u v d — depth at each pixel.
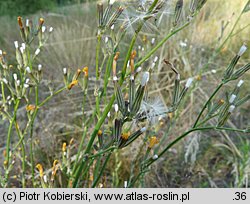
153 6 1.32
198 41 4.07
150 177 2.86
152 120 1.30
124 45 4.10
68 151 1.69
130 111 1.23
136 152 2.79
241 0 4.30
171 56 3.99
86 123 1.72
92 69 3.99
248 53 3.97
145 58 1.46
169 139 3.12
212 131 3.29
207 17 4.55
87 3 5.71
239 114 3.44
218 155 3.17
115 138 1.32
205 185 2.82
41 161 2.92
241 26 4.16
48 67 4.01
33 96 3.68
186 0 3.66
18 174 2.60
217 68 3.77
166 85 3.73
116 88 1.23
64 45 4.26
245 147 2.72
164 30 3.83
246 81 3.63
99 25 1.49
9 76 1.65
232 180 2.94
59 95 3.67
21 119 3.40
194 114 3.40
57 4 7.04
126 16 1.40
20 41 4.93
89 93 3.65
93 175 1.95
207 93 3.60
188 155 3.06
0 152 3.07
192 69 3.81
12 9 6.56
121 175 2.76
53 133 3.12
